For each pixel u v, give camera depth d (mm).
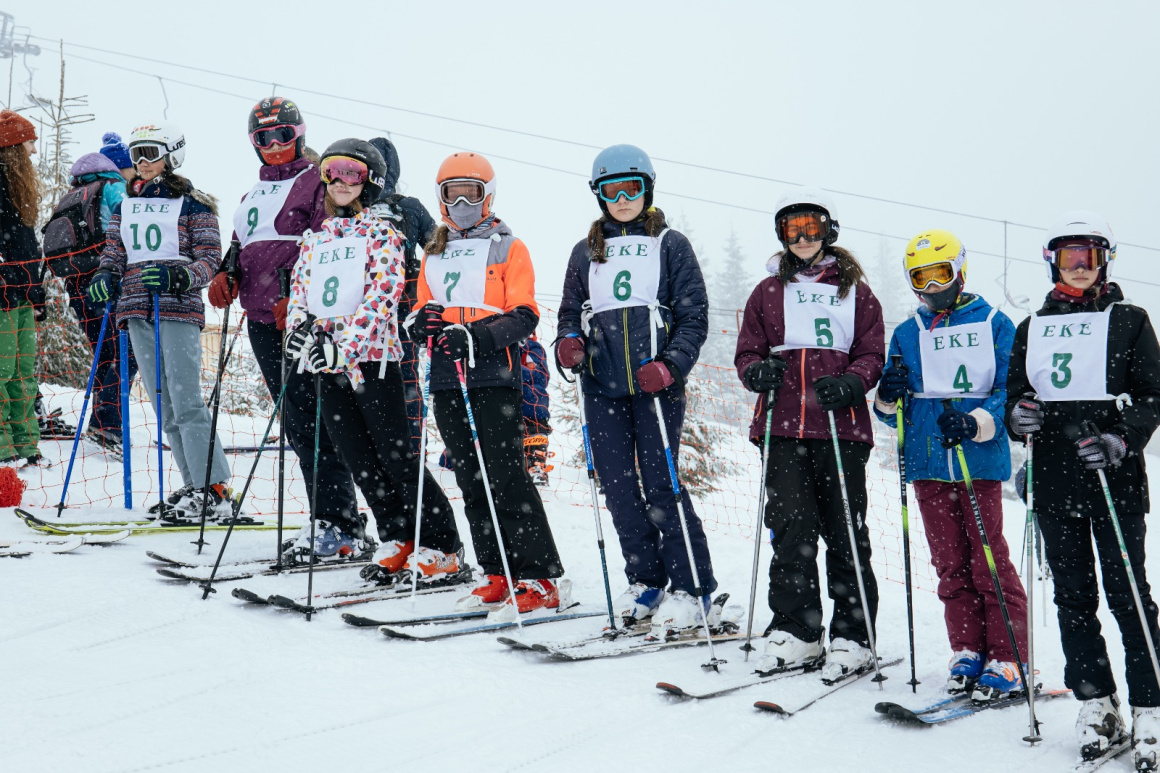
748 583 5062
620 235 3775
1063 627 2756
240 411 10195
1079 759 2586
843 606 3287
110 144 6676
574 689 2896
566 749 2445
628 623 3648
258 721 2523
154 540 4500
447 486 6594
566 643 3342
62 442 6402
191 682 2787
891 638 3973
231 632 3268
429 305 3623
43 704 2561
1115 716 2660
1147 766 2480
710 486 9492
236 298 4598
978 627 3160
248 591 3566
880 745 2602
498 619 3613
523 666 3098
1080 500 2709
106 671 2848
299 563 4168
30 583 3664
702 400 10945
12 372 5609
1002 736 2740
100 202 5949
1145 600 2641
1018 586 3143
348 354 3721
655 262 3686
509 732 2527
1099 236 2781
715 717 2730
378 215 3973
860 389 3172
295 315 3889
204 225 4859
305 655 3072
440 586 4016
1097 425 2695
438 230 3883
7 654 2938
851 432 3279
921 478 3223
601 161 3713
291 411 4293
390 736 2469
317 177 4367
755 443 3463
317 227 4336
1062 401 2787
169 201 4828
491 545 3768
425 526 4027
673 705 2809
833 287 3406
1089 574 2732
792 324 3383
